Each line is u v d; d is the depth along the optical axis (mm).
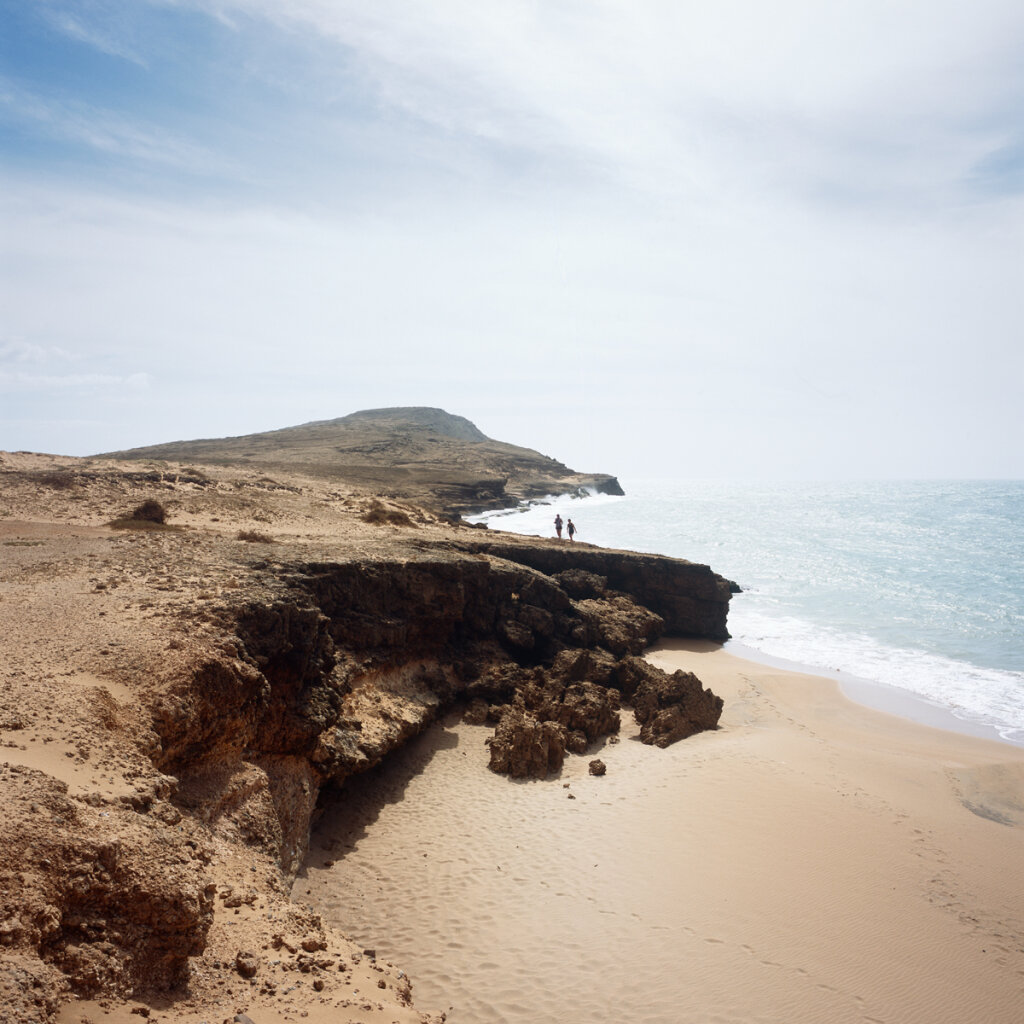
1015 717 25688
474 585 25219
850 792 17297
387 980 8859
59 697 10031
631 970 10828
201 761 11586
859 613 44188
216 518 33750
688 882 13164
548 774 18500
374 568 21609
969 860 14430
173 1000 6879
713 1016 9953
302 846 13641
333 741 15633
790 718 24469
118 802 8266
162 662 11719
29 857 6570
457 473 105062
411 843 14734
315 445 134125
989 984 10844
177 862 7910
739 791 16984
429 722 20719
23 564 19484
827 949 11414
